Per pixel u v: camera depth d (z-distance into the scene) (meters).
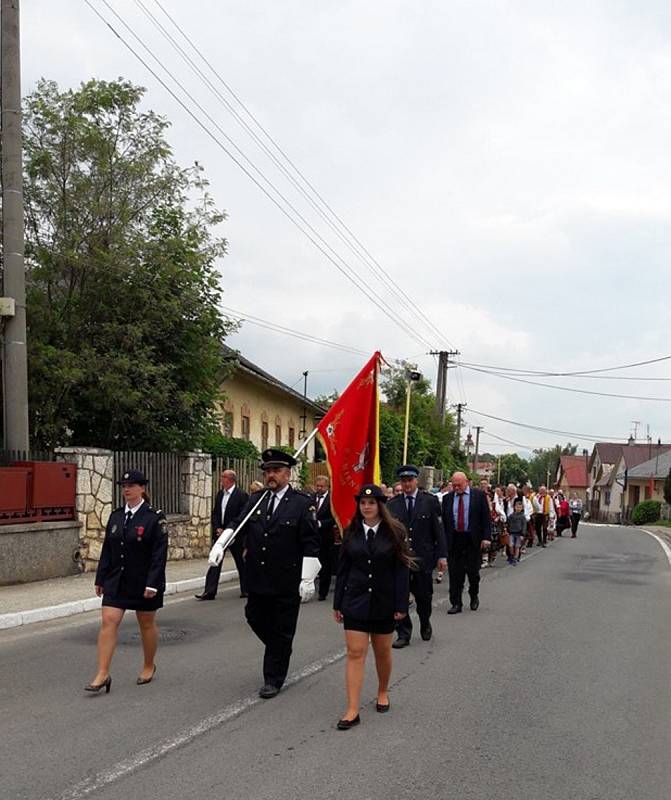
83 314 16.23
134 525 7.02
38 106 16.17
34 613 10.05
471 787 5.00
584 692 7.32
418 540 9.61
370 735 5.93
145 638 7.21
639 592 14.52
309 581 6.89
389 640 6.42
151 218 17.20
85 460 13.52
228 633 9.60
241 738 5.79
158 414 16.72
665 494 51.53
